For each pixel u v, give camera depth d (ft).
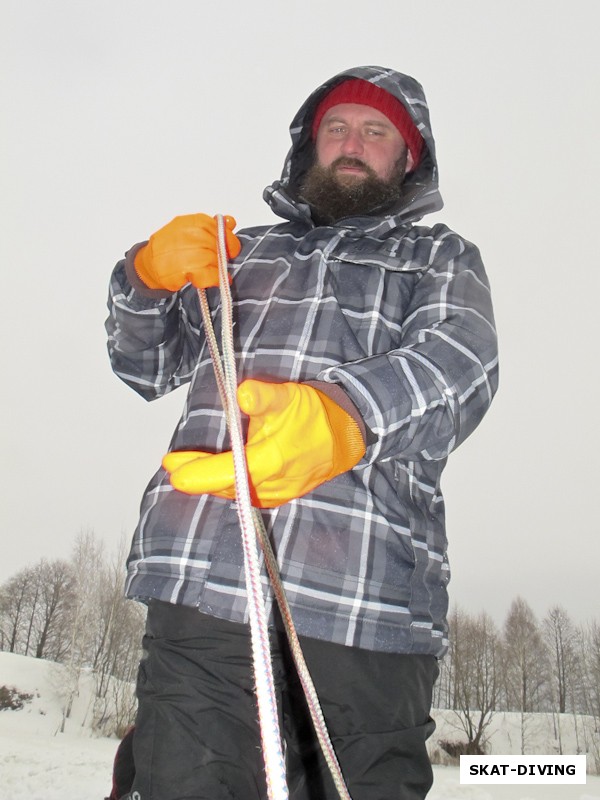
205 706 3.27
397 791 3.45
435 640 3.62
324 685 3.41
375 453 2.89
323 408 2.64
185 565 3.42
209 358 4.17
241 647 3.33
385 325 3.94
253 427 2.51
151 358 4.75
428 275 4.09
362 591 3.33
